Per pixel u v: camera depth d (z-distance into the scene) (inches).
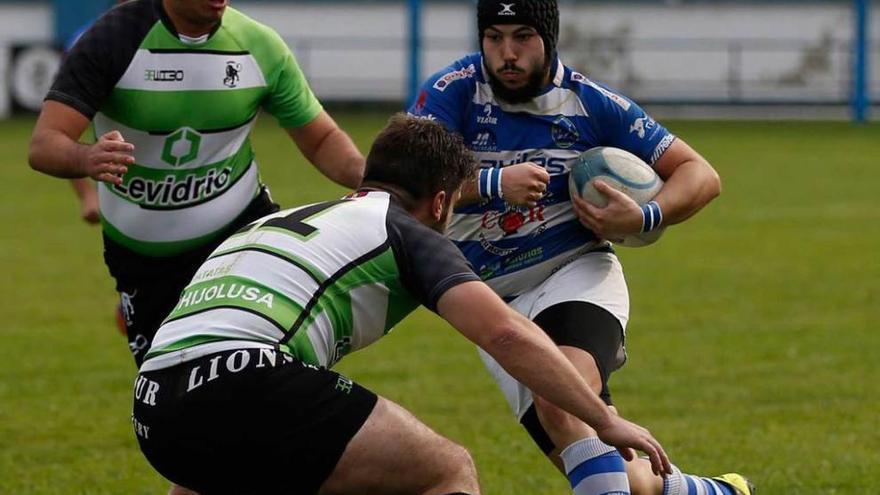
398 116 572.4
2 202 2225.6
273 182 2404.0
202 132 705.6
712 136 3472.0
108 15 692.7
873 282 1528.1
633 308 1393.9
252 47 714.8
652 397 1034.1
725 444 895.7
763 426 943.0
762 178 2554.1
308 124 747.4
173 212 717.3
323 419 513.3
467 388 1074.7
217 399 511.5
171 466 530.3
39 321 1344.7
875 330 1275.8
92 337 1272.1
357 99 4350.4
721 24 4330.7
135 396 539.8
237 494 531.5
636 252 1763.0
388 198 552.4
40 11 4190.5
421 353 1208.8
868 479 806.5
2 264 1663.4
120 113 695.7
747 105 4357.8
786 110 4350.4
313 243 534.9
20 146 3100.4
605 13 4345.5
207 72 698.2
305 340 525.7
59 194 2332.7
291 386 512.7
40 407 1015.6
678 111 4365.2
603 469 609.6
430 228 561.3
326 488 521.7
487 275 671.8
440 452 524.4
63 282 1551.4
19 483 820.0
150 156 705.6
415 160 554.3
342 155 751.7
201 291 540.4
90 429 954.1
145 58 687.1
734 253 1743.4
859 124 3941.9
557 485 809.5
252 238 549.0
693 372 1113.4
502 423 966.4
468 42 4340.6
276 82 727.1
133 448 906.1
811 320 1326.3
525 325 512.7
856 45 4069.9
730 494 689.6
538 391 509.0
